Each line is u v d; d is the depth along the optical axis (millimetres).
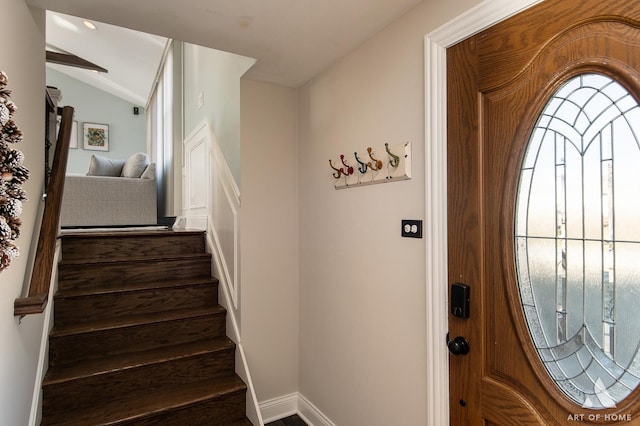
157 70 4996
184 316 2396
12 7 1187
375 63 1715
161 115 4895
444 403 1358
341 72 1981
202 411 2021
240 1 1416
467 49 1280
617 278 922
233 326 2422
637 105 875
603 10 924
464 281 1289
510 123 1152
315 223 2264
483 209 1228
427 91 1415
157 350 2246
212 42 1780
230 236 2547
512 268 1153
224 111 2793
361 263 1839
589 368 972
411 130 1513
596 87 955
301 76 2242
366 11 1512
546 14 1053
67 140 2027
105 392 1938
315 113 2248
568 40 1005
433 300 1394
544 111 1074
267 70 2152
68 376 1855
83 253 2652
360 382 1849
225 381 2217
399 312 1587
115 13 1494
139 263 2668
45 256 1423
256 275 2340
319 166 2211
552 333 1060
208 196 3223
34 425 1570
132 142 7184
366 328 1802
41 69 1603
